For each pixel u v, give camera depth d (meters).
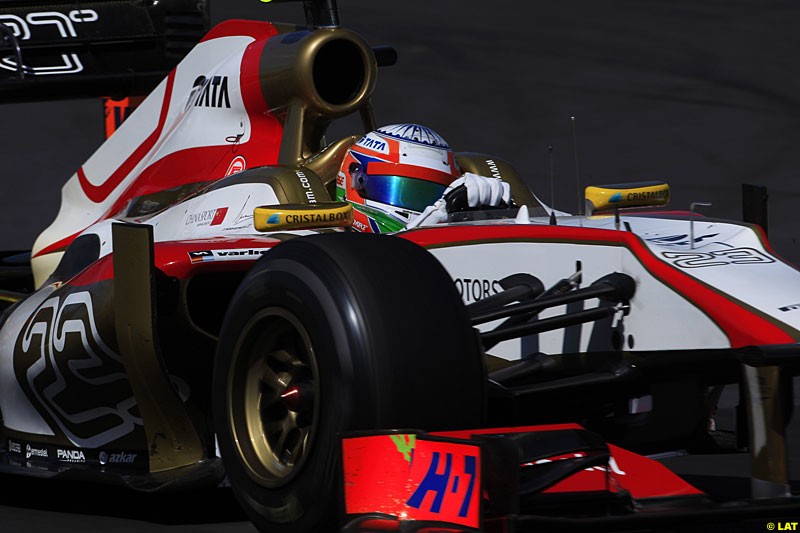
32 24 25.36
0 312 20.42
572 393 13.97
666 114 58.44
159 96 21.23
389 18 76.31
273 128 19.17
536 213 17.08
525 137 55.44
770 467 11.67
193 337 14.83
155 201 20.22
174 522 14.27
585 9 79.88
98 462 15.91
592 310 13.28
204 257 14.52
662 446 13.62
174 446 14.23
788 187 47.06
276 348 12.05
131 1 25.59
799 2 81.19
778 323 12.07
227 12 75.00
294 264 11.55
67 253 18.97
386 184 17.56
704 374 13.27
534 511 11.21
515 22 76.19
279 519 11.48
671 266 13.15
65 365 15.77
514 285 14.35
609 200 15.39
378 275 11.25
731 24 76.38
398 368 10.91
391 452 10.30
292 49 18.72
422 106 59.66
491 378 13.65
